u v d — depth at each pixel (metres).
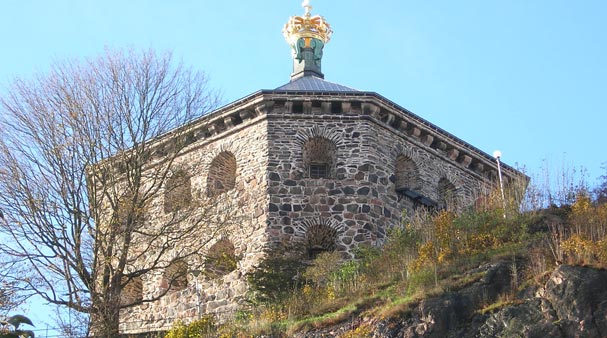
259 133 33.09
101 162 30.02
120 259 28.92
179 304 32.47
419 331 21.25
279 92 32.97
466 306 21.67
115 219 29.03
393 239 27.88
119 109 30.72
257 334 23.98
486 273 22.52
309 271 27.80
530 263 22.73
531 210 26.97
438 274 23.45
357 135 33.06
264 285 28.00
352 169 32.53
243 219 31.88
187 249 32.03
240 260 31.17
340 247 31.31
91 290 28.20
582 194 27.27
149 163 32.28
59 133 29.83
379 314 22.33
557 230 24.69
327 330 22.86
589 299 20.25
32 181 29.00
